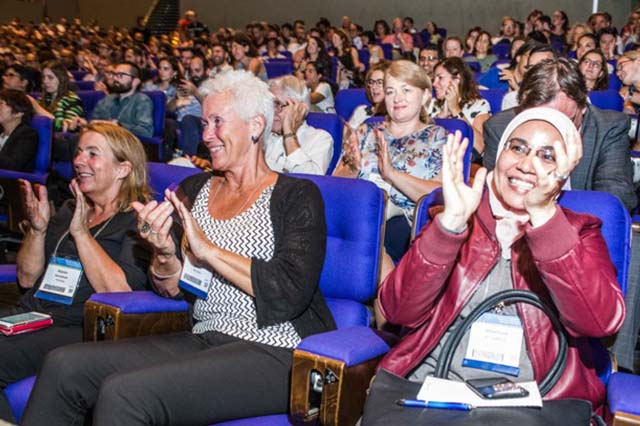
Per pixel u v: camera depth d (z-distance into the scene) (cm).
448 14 1584
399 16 1631
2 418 229
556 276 166
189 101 693
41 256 262
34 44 1409
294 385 188
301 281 211
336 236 236
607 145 297
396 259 318
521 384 170
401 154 333
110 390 190
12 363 234
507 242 184
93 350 211
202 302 228
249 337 215
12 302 350
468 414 161
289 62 1012
